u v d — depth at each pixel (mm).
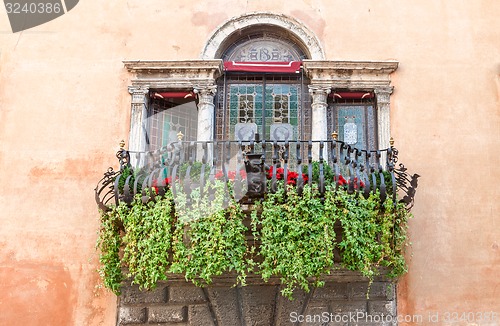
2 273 8344
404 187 8336
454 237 8398
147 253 7523
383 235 7609
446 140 8844
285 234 7477
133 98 9156
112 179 8102
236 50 9648
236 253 7523
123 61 9227
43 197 8688
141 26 9570
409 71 9211
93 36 9531
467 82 9133
